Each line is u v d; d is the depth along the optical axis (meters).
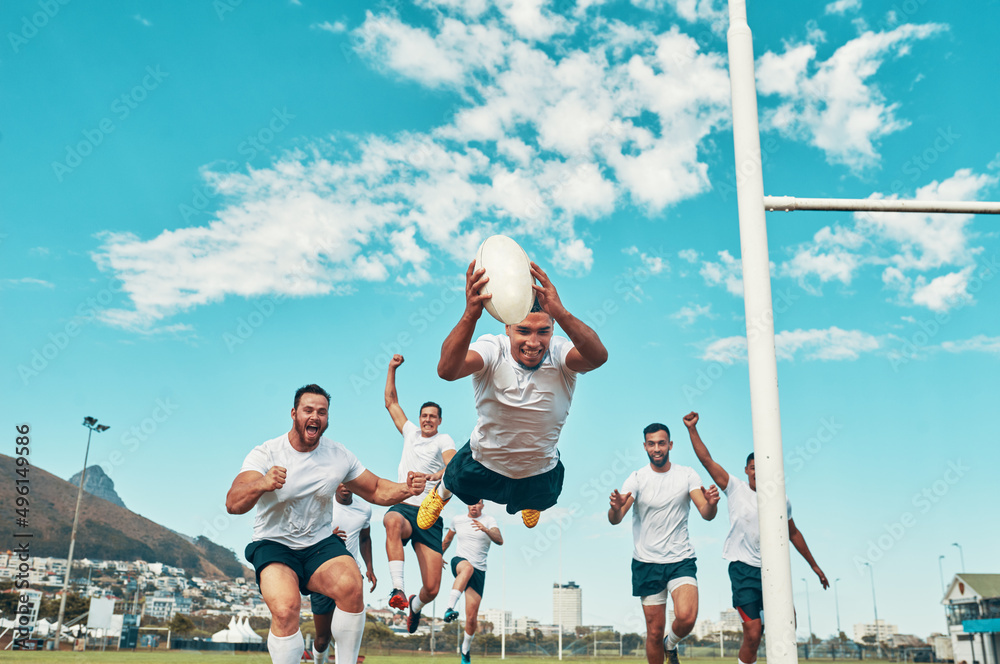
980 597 31.95
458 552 11.61
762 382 4.37
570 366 4.97
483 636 23.62
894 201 4.97
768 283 4.54
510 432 5.23
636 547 8.55
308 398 5.29
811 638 26.48
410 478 5.67
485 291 4.55
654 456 8.38
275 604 4.85
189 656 13.70
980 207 5.08
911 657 33.44
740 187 4.71
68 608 30.44
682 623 8.12
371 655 20.41
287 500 5.20
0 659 11.77
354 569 5.37
